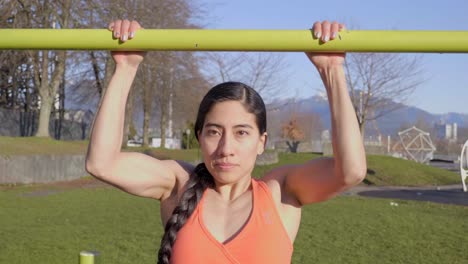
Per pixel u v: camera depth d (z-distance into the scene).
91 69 29.08
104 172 2.10
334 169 2.05
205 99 2.14
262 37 2.05
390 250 7.91
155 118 49.75
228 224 2.08
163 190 2.31
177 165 2.36
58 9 20.17
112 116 2.12
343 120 2.01
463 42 2.01
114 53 2.19
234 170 2.09
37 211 11.08
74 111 37.78
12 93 30.70
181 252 2.03
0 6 18.83
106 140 2.08
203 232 2.04
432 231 9.52
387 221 10.55
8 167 16.64
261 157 25.47
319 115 61.69
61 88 31.94
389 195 18.17
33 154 17.88
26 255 6.84
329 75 2.08
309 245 8.06
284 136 48.31
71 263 6.57
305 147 37.81
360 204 13.85
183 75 29.36
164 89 31.59
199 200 2.13
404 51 2.05
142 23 21.66
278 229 2.08
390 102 31.88
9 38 2.15
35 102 31.75
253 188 2.16
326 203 13.66
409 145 39.97
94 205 12.30
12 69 26.42
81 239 8.01
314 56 2.09
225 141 2.08
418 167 26.50
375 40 2.02
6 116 27.09
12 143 20.02
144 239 8.16
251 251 2.01
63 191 15.59
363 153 2.01
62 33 2.14
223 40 2.07
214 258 2.00
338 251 7.73
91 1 19.98
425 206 13.96
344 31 2.04
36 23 19.97
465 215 12.05
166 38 2.09
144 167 2.21
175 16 22.91
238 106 2.09
